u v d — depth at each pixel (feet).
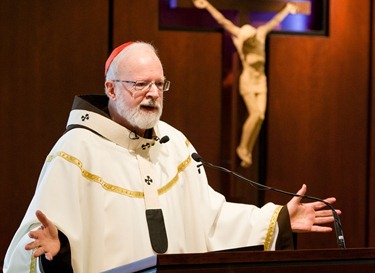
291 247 26.16
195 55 40.60
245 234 26.61
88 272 24.25
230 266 19.45
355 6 42.29
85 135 25.55
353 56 42.22
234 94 40.63
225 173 40.68
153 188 25.66
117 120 26.16
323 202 25.32
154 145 26.43
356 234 42.11
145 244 24.84
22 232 24.03
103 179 25.16
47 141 38.99
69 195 24.50
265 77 40.63
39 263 23.40
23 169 38.81
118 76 25.43
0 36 38.81
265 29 40.45
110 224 24.80
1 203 38.68
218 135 40.57
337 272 20.03
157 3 40.24
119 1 39.93
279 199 41.11
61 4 39.34
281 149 41.37
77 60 39.37
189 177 27.02
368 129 42.29
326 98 41.88
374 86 42.22
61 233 24.03
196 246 26.37
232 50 40.98
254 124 40.24
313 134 41.70
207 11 41.06
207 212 26.89
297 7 41.42
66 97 39.19
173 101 40.32
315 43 41.78
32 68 39.01
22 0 39.01
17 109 38.86
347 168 42.04
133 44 25.95
